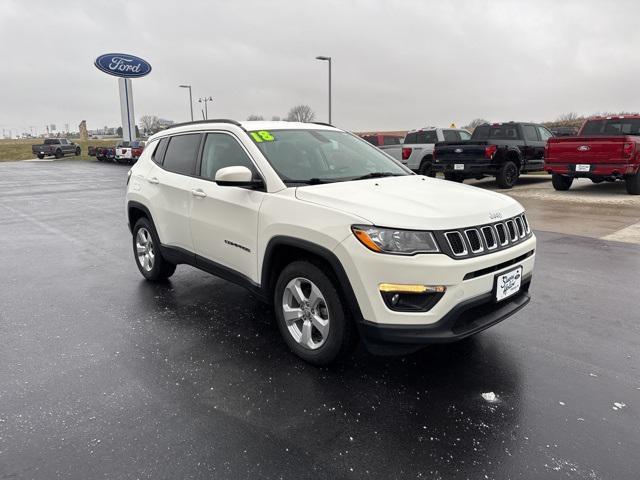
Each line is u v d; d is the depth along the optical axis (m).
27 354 3.71
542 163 14.89
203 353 3.72
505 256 3.19
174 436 2.70
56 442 2.65
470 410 2.96
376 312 2.96
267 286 3.70
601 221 9.05
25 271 6.06
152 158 5.28
